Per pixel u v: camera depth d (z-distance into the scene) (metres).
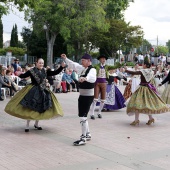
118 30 36.66
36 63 7.97
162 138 7.60
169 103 11.36
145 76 8.97
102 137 7.55
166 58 27.88
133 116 10.52
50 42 35.75
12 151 6.27
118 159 5.89
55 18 32.62
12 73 16.78
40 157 5.91
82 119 6.95
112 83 11.59
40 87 7.81
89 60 6.97
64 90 18.09
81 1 32.97
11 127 8.48
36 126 8.30
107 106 11.45
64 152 6.27
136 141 7.26
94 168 5.35
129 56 39.34
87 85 6.89
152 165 5.59
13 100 7.90
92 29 36.75
